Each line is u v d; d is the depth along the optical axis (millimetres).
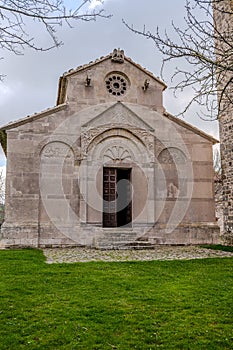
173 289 7492
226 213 16875
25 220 15195
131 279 8414
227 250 14328
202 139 17672
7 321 5613
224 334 5168
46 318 5746
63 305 6398
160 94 17812
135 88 17625
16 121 15750
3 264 10328
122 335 5129
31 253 12953
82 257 12344
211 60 6293
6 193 15250
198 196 17156
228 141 16875
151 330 5309
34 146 15812
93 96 17016
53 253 13469
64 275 8781
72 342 4879
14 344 4812
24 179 15492
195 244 16656
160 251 14305
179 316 5887
